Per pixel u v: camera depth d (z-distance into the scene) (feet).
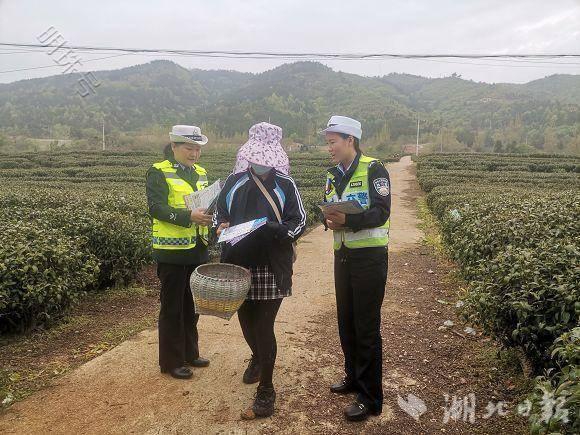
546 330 10.89
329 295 20.15
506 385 12.16
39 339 15.06
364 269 10.34
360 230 10.30
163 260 12.14
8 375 12.46
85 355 13.88
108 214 22.53
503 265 13.01
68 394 11.55
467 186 57.16
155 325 16.12
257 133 10.66
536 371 11.72
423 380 12.58
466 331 15.78
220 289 9.93
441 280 22.76
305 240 33.83
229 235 10.09
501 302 12.26
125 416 10.65
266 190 10.69
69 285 16.48
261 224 10.00
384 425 10.53
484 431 10.32
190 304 12.83
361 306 10.48
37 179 83.10
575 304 10.17
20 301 15.07
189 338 12.89
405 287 21.53
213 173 93.76
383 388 12.12
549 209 21.67
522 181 74.69
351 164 10.62
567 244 14.37
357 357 10.75
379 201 10.10
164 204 12.04
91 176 90.27
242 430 10.25
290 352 14.14
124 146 213.46
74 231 20.21
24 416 10.58
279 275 10.55
